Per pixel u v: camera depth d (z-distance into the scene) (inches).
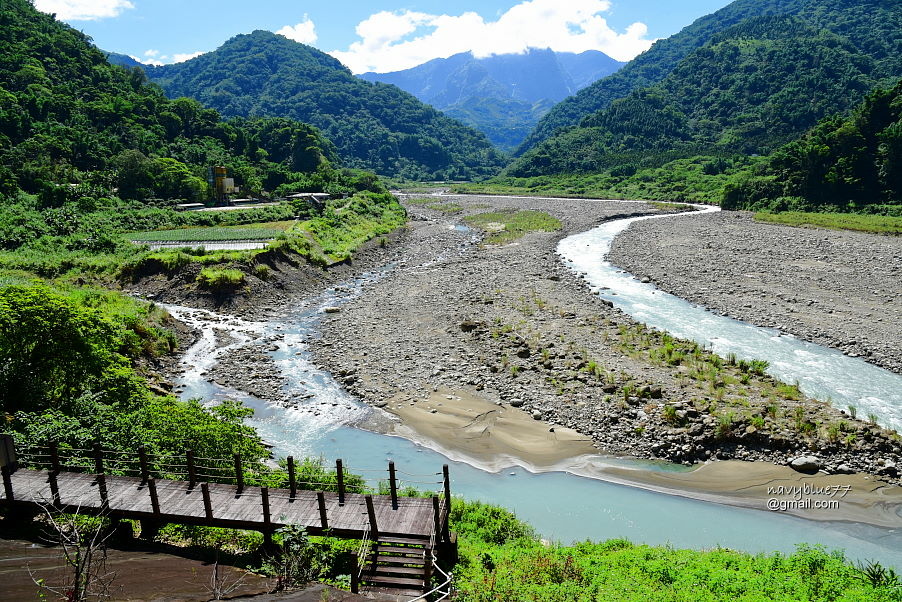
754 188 4298.7
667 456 955.3
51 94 4630.9
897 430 986.1
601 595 566.9
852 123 3951.8
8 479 644.1
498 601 544.4
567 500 865.5
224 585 514.3
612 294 1924.2
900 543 745.6
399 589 553.3
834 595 555.5
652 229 3221.0
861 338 1412.4
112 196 3565.5
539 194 6609.3
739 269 2150.6
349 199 4343.0
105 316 1424.7
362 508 655.8
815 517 801.6
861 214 3481.8
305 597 480.7
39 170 3442.4
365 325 1686.8
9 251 2297.0
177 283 2025.1
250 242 2474.2
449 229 3754.9
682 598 556.4
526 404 1141.1
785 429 965.2
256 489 694.5
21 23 5664.4
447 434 1065.5
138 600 459.2
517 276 2160.4
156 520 637.9
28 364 902.4
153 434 824.9
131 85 5915.4
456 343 1472.7
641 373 1213.1
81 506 646.5
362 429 1101.7
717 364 1256.2
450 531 657.0
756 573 609.0
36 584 463.5
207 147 5177.2
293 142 6063.0
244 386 1302.9
